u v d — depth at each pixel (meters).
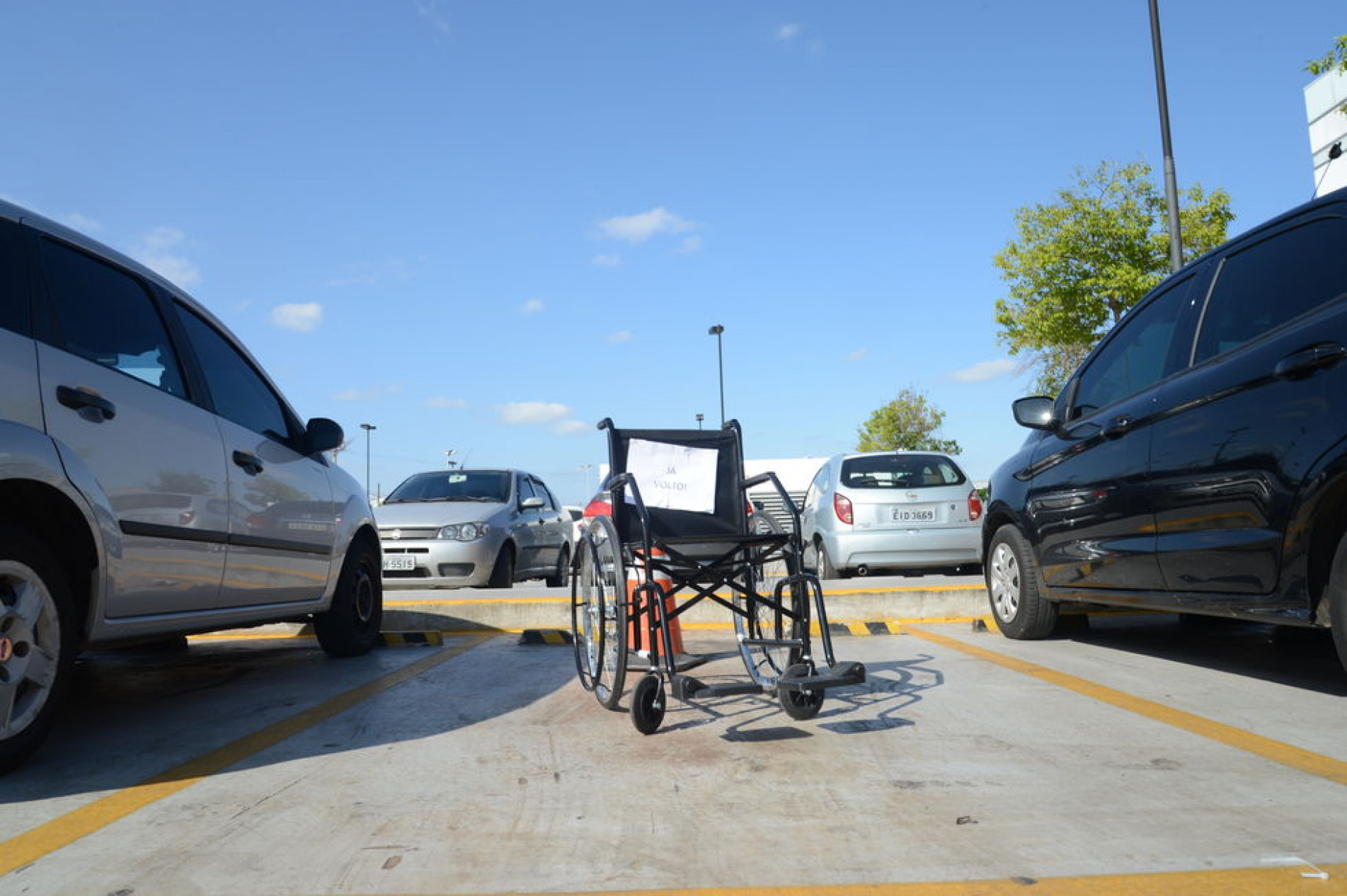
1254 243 4.37
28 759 3.30
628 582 4.94
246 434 4.82
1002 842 2.47
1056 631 6.62
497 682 5.06
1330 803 2.73
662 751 3.49
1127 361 5.20
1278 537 3.73
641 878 2.27
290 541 5.09
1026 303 21.28
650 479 4.44
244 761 3.44
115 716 4.30
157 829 2.67
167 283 4.61
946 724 3.82
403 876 2.30
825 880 2.24
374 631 6.34
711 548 4.33
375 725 4.01
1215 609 4.20
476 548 9.64
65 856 2.46
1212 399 4.17
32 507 3.38
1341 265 3.72
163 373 4.21
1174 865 2.29
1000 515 6.42
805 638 4.20
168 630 4.10
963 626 7.09
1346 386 3.42
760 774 3.15
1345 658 3.48
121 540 3.62
